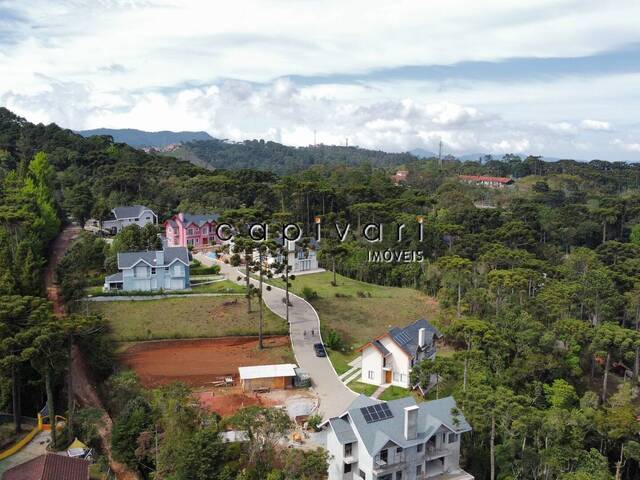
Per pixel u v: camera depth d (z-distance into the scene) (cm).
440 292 9669
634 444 5519
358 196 15100
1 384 5553
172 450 4669
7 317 5234
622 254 13125
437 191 19788
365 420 4725
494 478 5103
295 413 6059
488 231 13550
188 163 19612
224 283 9644
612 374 8125
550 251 13512
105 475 4891
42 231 10469
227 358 7338
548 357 6788
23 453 5138
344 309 9194
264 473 4703
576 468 5141
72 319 5441
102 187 14600
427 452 4825
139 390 6134
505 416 5119
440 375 6338
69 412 5375
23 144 17788
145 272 9031
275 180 17762
